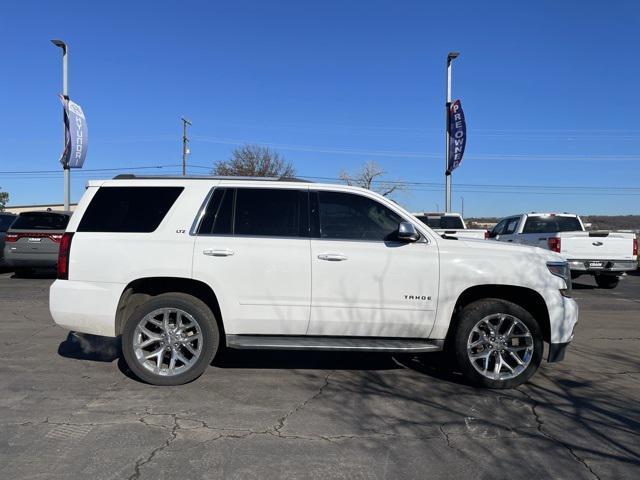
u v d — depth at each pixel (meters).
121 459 3.78
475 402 5.03
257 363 6.22
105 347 6.82
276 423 4.46
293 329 5.35
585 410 4.84
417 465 3.75
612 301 11.62
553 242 13.06
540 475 3.63
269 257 5.27
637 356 6.77
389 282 5.30
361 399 5.07
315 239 5.36
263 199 5.48
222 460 3.78
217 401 4.96
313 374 5.84
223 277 5.26
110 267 5.28
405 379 5.71
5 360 6.22
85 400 4.94
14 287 12.37
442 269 5.33
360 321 5.32
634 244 12.98
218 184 5.50
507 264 5.38
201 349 5.32
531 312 5.69
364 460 3.81
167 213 5.40
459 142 19.95
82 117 20.92
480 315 5.34
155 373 5.32
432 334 5.39
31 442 4.03
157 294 5.62
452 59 20.47
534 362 5.38
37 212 13.72
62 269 5.37
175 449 3.94
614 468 3.74
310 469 3.67
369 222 5.45
